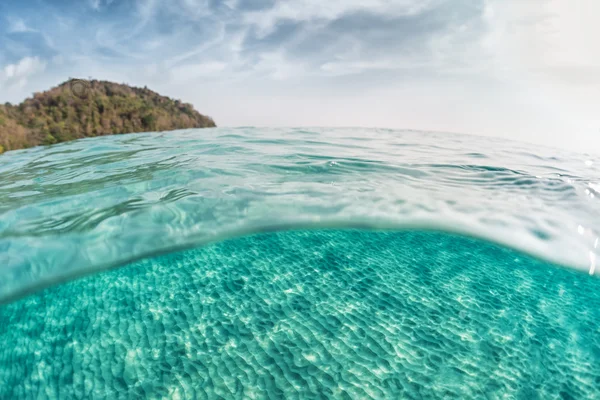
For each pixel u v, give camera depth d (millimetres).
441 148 7645
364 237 3566
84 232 3344
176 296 2551
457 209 3951
